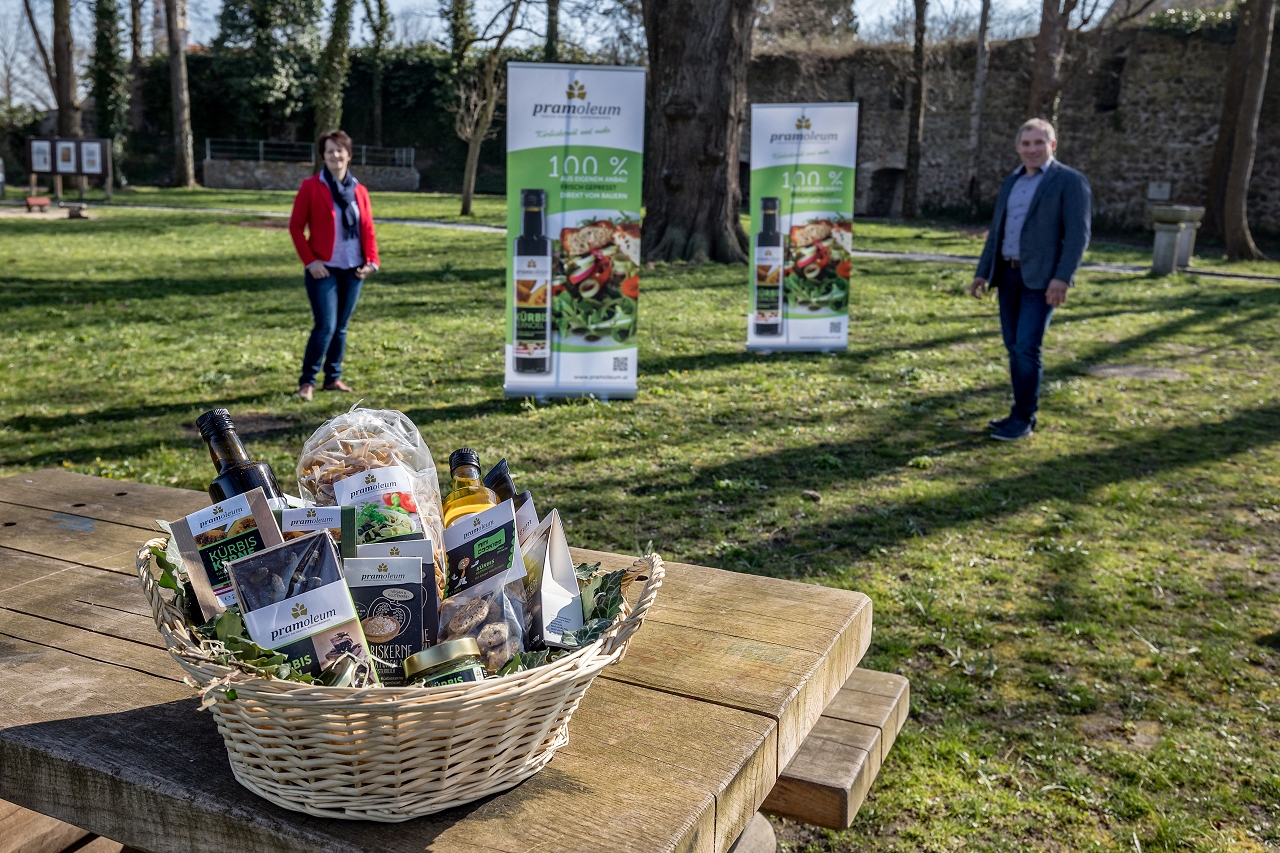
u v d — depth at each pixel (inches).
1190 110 1107.3
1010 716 127.6
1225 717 127.0
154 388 311.6
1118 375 358.9
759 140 381.1
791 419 286.7
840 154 379.2
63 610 69.9
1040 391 324.8
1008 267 262.4
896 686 91.6
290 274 601.9
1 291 498.9
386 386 319.3
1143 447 263.4
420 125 1704.0
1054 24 914.1
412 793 42.5
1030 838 103.7
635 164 297.7
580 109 293.6
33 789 50.8
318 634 43.8
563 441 258.4
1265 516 209.8
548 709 44.4
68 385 314.5
